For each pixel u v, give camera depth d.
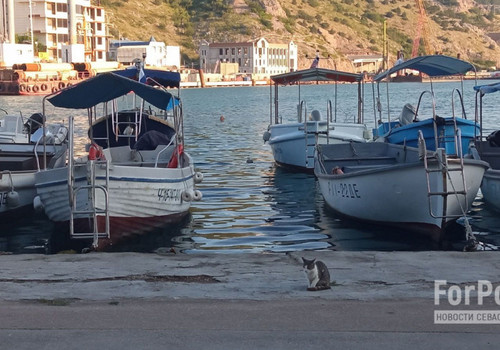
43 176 15.27
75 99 15.80
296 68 192.00
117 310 6.91
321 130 23.88
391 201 14.84
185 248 14.08
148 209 15.23
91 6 129.25
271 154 30.91
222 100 91.00
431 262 8.67
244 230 15.71
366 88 110.88
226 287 7.69
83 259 9.03
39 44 121.12
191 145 35.28
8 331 6.30
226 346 5.94
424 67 24.11
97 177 14.03
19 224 16.53
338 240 14.60
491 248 13.66
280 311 6.84
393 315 6.67
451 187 13.64
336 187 16.59
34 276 8.19
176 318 6.66
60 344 5.99
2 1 113.00
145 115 22.50
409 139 22.58
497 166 17.69
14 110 64.44
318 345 5.95
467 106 59.69
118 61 136.88
